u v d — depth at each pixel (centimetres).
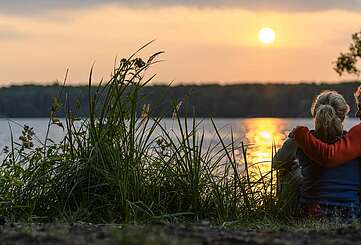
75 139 876
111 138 866
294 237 620
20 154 883
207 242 568
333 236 629
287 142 882
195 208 851
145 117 880
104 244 552
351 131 871
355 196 868
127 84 880
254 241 583
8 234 597
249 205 866
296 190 884
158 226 662
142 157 872
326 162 856
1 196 847
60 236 586
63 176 852
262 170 918
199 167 866
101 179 845
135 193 841
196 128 880
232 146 884
